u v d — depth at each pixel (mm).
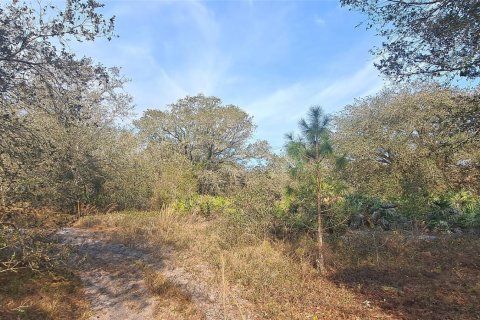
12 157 4934
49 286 6121
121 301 5875
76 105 5508
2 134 4809
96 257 8211
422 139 14805
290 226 9562
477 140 6355
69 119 5707
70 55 5062
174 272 7176
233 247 8656
